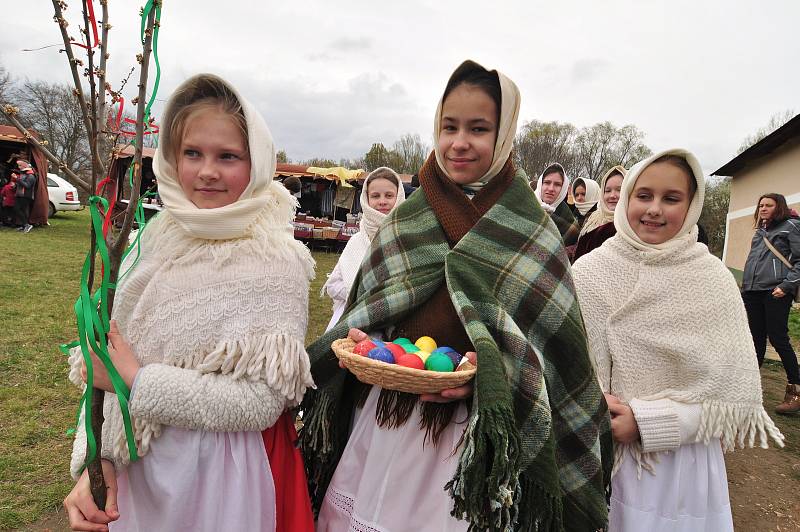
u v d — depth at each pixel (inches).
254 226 56.9
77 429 58.2
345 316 67.6
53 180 649.0
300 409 67.2
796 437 165.2
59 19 40.4
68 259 374.3
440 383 50.9
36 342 194.2
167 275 55.5
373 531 60.3
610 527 70.1
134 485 55.4
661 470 69.1
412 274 64.9
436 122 67.6
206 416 50.8
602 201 148.4
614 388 72.8
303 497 60.0
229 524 53.1
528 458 54.6
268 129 58.2
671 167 73.3
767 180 653.3
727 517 71.5
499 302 59.1
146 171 464.1
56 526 98.4
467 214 64.9
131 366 51.7
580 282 77.3
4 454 119.4
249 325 53.4
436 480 59.2
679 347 70.0
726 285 72.8
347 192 634.2
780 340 187.0
